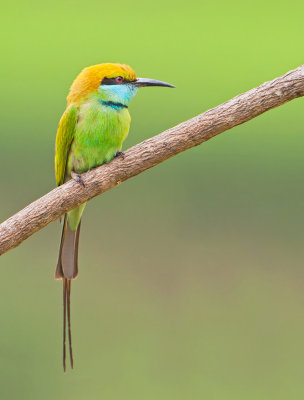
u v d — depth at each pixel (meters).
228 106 6.58
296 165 12.59
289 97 6.53
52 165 11.98
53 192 6.73
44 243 10.87
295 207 12.08
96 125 7.60
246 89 13.81
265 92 6.54
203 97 13.62
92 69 7.70
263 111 6.57
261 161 12.52
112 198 11.66
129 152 6.78
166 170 12.09
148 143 6.75
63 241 7.49
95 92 7.63
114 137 7.68
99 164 7.80
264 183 12.27
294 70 6.54
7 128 12.46
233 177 12.27
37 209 6.65
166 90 13.54
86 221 11.46
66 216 7.45
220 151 12.55
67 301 7.37
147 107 13.31
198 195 12.02
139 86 7.75
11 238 6.56
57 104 13.06
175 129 6.69
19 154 12.07
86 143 7.64
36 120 12.66
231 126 6.61
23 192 11.65
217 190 12.07
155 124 13.15
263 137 12.95
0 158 11.91
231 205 11.91
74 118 7.63
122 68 7.70
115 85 7.66
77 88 7.69
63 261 7.46
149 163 6.76
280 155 12.73
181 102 13.48
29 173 11.84
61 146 7.73
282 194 12.23
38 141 12.29
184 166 12.19
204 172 12.18
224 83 13.99
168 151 6.71
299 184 12.38
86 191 6.76
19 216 6.61
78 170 7.80
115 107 7.66
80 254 11.20
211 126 6.61
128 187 11.77
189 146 6.70
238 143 12.73
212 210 11.82
